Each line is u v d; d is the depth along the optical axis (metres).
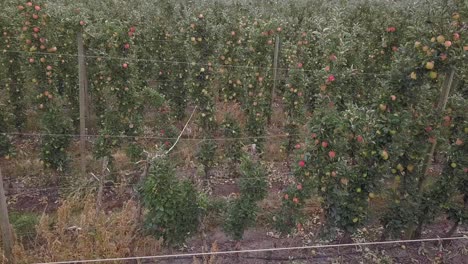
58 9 7.10
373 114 5.30
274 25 7.65
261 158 7.88
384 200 7.05
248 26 9.06
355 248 6.06
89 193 6.43
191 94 7.44
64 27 6.92
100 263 4.92
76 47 7.90
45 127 6.77
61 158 6.84
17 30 7.70
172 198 5.10
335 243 6.16
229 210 5.49
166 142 7.40
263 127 7.97
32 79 6.67
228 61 7.84
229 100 8.34
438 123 5.46
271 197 7.06
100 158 7.10
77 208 6.21
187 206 5.34
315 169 5.21
